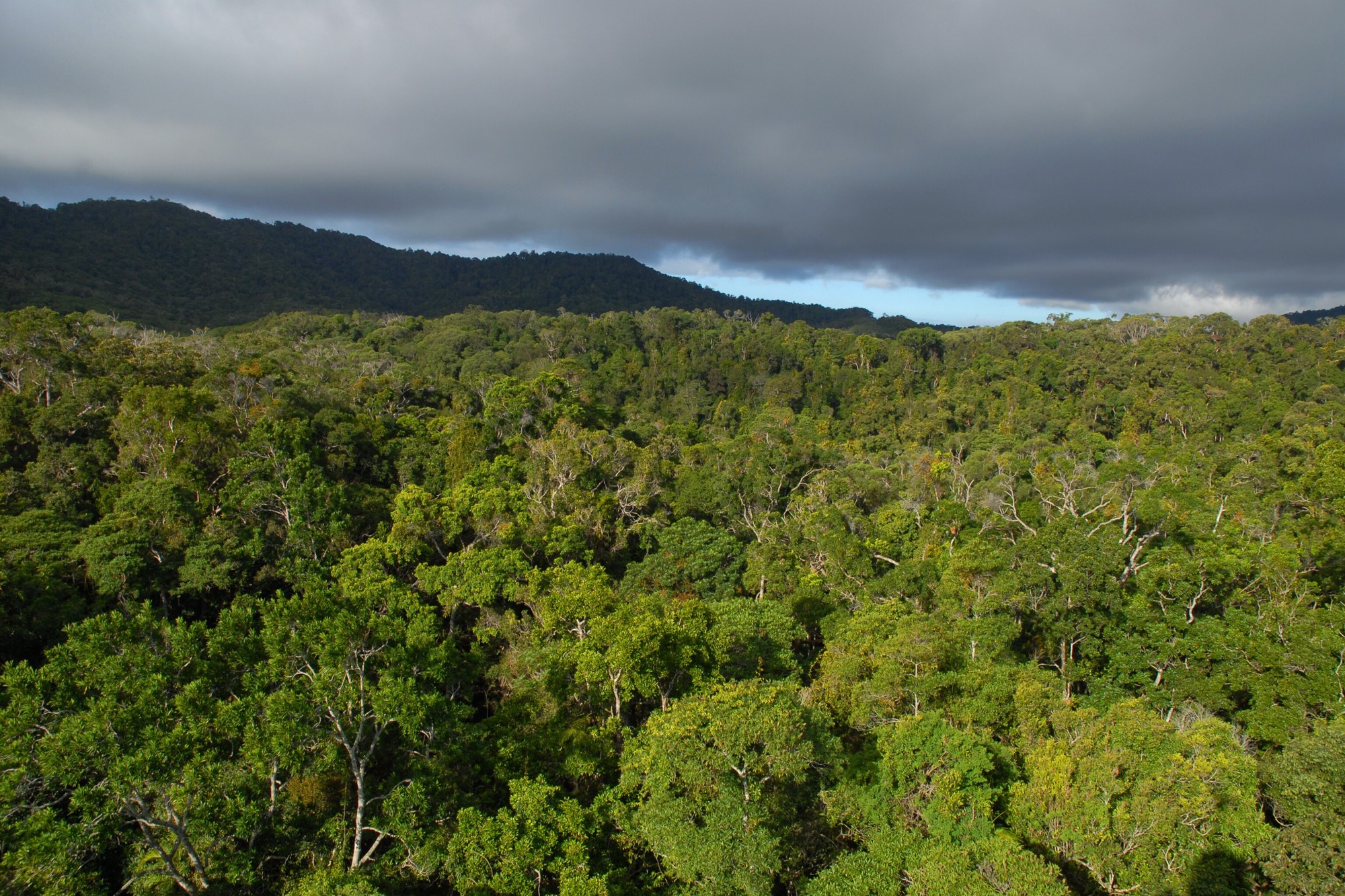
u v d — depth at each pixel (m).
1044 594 34.41
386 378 79.38
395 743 23.38
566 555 42.16
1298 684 27.27
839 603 39.66
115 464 44.34
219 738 19.64
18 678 17.34
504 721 25.64
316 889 17.03
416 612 29.53
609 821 21.86
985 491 57.25
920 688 25.38
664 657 25.48
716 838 18.22
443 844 19.67
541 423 65.38
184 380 60.41
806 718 22.47
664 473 60.72
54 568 30.88
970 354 141.88
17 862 15.29
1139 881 18.67
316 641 20.34
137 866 18.33
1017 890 16.31
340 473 51.56
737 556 44.78
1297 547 38.59
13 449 45.59
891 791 21.27
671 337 149.12
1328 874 16.56
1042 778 20.78
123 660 18.66
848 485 58.91
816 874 20.86
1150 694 31.42
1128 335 141.25
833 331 163.62
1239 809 18.86
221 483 44.88
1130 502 47.88
